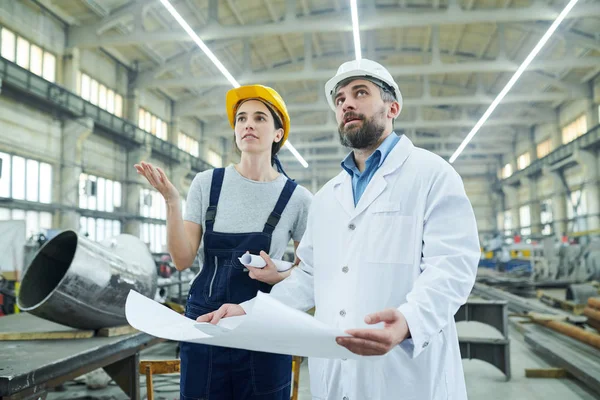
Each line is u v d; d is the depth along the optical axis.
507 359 5.08
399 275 1.44
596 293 9.21
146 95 21.33
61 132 15.60
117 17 15.80
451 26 20.44
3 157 13.02
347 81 1.56
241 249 1.91
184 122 25.44
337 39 22.67
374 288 1.44
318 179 33.56
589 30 17.67
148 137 20.47
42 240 9.71
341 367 1.50
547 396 4.50
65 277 2.70
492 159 34.59
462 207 1.41
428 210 1.43
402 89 27.19
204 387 1.79
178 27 17.78
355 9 10.52
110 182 18.72
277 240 1.97
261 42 20.92
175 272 11.23
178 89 23.23
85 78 16.98
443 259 1.32
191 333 1.22
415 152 1.58
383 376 1.39
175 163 23.72
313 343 1.02
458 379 1.48
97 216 16.91
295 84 25.81
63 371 2.29
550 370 5.16
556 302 10.15
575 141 21.58
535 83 23.28
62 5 15.30
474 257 1.35
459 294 1.29
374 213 1.51
